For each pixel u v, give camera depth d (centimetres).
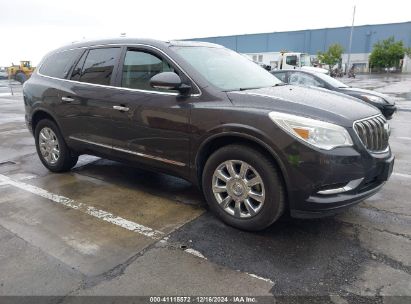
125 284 266
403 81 2992
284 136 301
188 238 332
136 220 369
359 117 323
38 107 508
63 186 469
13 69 3834
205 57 410
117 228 352
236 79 396
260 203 327
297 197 306
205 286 264
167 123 370
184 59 378
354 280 270
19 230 348
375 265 289
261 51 6062
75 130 469
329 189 303
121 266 288
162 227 354
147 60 400
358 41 5475
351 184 308
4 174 525
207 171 355
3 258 300
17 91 2480
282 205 319
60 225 358
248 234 339
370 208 397
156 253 307
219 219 366
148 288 262
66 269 285
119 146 425
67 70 484
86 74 459
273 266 288
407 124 976
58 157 510
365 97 886
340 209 308
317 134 296
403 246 318
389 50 4794
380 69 4975
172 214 383
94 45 462
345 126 305
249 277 274
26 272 281
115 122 418
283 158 303
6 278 274
